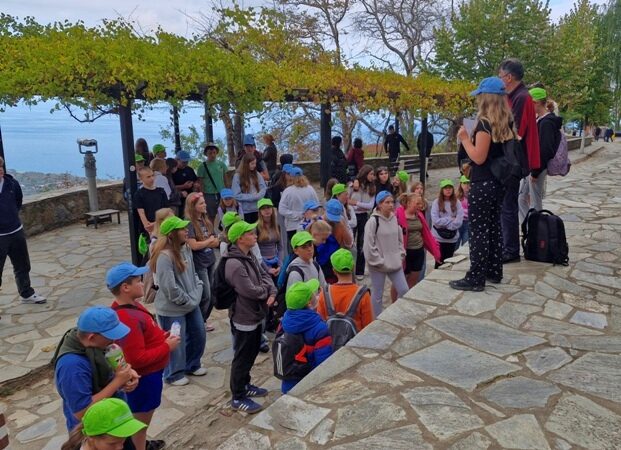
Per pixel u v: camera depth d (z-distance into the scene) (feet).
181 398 14.94
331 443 8.59
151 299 15.33
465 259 18.24
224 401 14.76
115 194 42.14
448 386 10.18
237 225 13.57
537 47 65.00
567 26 76.38
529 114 15.39
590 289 15.28
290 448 8.50
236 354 13.93
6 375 15.80
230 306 13.82
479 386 10.16
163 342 11.25
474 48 64.03
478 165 14.35
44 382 16.31
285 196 23.71
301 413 9.43
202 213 18.19
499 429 8.79
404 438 8.61
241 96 28.63
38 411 14.76
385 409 9.44
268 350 18.24
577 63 66.85
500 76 15.69
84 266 27.73
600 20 88.33
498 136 13.34
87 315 8.45
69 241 33.40
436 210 23.04
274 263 19.35
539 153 16.30
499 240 15.35
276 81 30.68
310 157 75.46
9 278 25.72
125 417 6.63
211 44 30.32
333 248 17.42
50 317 20.65
